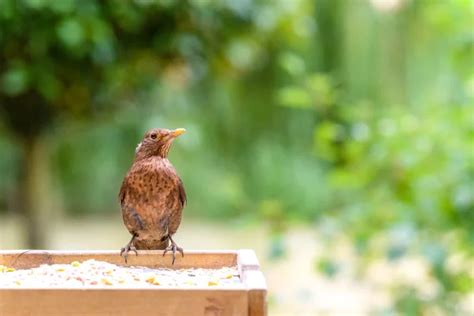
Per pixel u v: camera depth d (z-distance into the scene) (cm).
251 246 1697
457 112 1046
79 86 1051
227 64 1128
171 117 1361
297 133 1741
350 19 1656
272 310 1245
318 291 1373
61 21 941
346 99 1595
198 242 1745
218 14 1049
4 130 1168
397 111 1072
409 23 1598
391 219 1011
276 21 1093
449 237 1024
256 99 1667
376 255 1013
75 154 1938
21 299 454
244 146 1777
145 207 644
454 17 1123
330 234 1009
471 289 1002
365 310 1202
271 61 1569
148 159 646
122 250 602
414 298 993
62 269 553
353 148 1066
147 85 1130
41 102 1080
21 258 590
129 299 455
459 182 989
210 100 1659
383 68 1630
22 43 978
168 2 1000
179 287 459
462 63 1159
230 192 1328
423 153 1022
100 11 972
